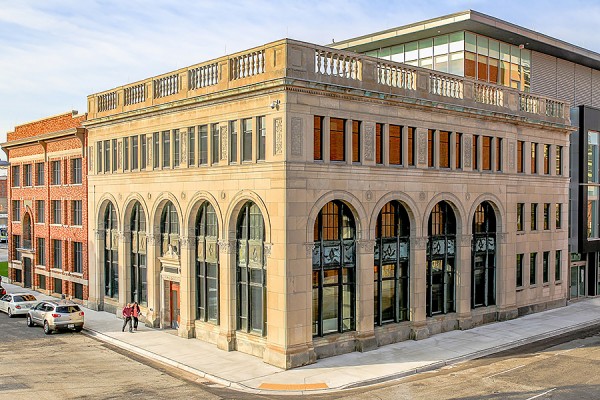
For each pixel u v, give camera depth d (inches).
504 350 1085.1
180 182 1177.4
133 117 1295.5
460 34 1492.4
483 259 1331.2
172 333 1207.6
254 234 1037.8
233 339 1060.5
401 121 1108.5
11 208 2046.0
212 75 1098.7
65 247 1662.2
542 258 1485.0
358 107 1035.3
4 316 1486.2
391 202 1134.4
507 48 1596.9
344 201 1024.9
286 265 938.1
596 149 1681.8
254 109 996.6
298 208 953.5
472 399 798.5
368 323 1061.8
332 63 1000.2
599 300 1657.2
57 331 1269.7
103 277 1477.6
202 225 1152.8
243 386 858.8
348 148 1022.4
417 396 813.2
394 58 1656.0
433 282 1212.5
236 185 1037.2
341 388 847.1
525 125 1393.9
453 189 1213.7
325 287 1029.8
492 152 1314.0
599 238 1692.9
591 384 865.5
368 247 1059.3
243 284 1059.3
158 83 1235.9
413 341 1135.0
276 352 952.3
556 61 1747.0
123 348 1107.9
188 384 879.1
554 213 1521.9
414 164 1141.7
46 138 1696.6
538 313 1449.3
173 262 1206.3
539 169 1455.5
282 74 932.6
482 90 1282.0
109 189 1411.2
